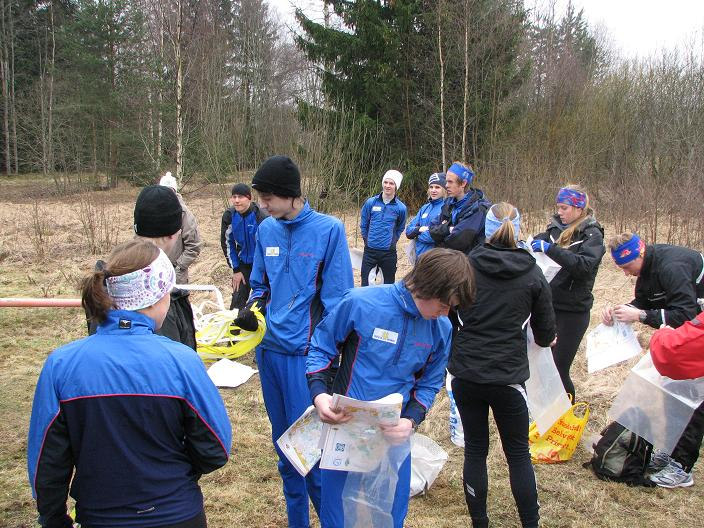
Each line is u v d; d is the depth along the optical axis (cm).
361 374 252
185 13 2206
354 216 1598
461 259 233
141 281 183
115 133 2333
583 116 1711
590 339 404
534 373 387
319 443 238
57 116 2658
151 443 179
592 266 401
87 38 2591
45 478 175
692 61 1691
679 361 311
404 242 1262
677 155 1384
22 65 3262
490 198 1421
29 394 513
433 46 1830
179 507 183
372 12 1788
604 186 1595
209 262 1077
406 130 1864
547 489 377
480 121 1852
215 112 1716
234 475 392
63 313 784
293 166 300
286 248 312
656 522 342
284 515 349
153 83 2153
